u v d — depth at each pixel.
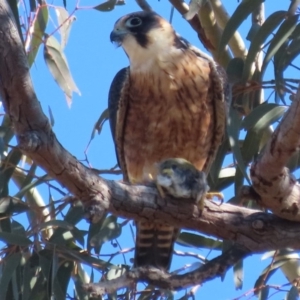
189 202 8.70
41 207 10.51
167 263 10.56
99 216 8.02
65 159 7.57
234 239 8.95
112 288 8.38
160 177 8.63
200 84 11.00
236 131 9.70
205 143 11.32
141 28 11.33
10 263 9.76
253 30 10.83
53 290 10.02
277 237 8.89
